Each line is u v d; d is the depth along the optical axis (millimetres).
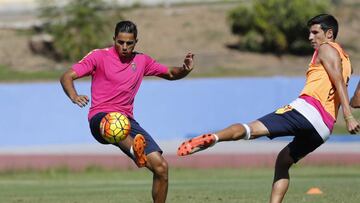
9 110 117750
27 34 187125
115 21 178500
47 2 180375
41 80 155750
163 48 180500
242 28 180875
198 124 123188
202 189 49156
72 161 89188
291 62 172750
